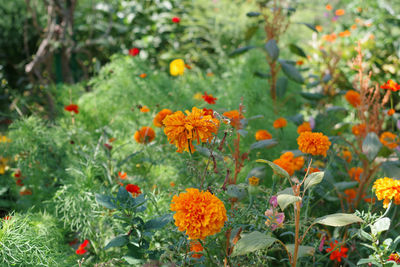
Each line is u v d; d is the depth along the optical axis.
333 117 2.92
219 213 1.19
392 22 3.72
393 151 1.99
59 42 3.83
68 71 4.06
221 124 1.89
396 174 1.93
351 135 2.82
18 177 2.39
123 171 2.20
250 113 2.68
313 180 1.32
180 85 2.97
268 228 1.45
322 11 4.60
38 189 2.35
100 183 2.10
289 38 3.92
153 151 2.31
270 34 3.02
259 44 3.68
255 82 2.97
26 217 1.64
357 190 2.13
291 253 1.40
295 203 1.35
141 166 2.29
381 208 1.87
